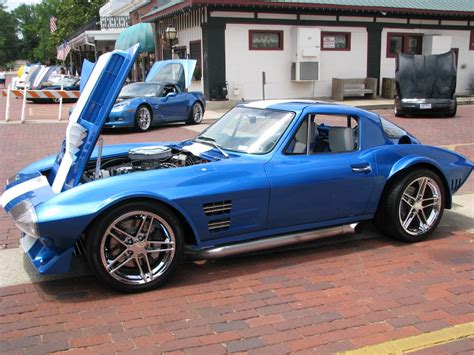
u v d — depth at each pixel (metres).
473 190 7.05
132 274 3.80
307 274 4.17
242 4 18.91
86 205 3.54
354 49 21.83
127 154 5.07
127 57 3.96
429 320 3.39
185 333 3.22
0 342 3.12
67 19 57.12
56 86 25.27
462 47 24.05
